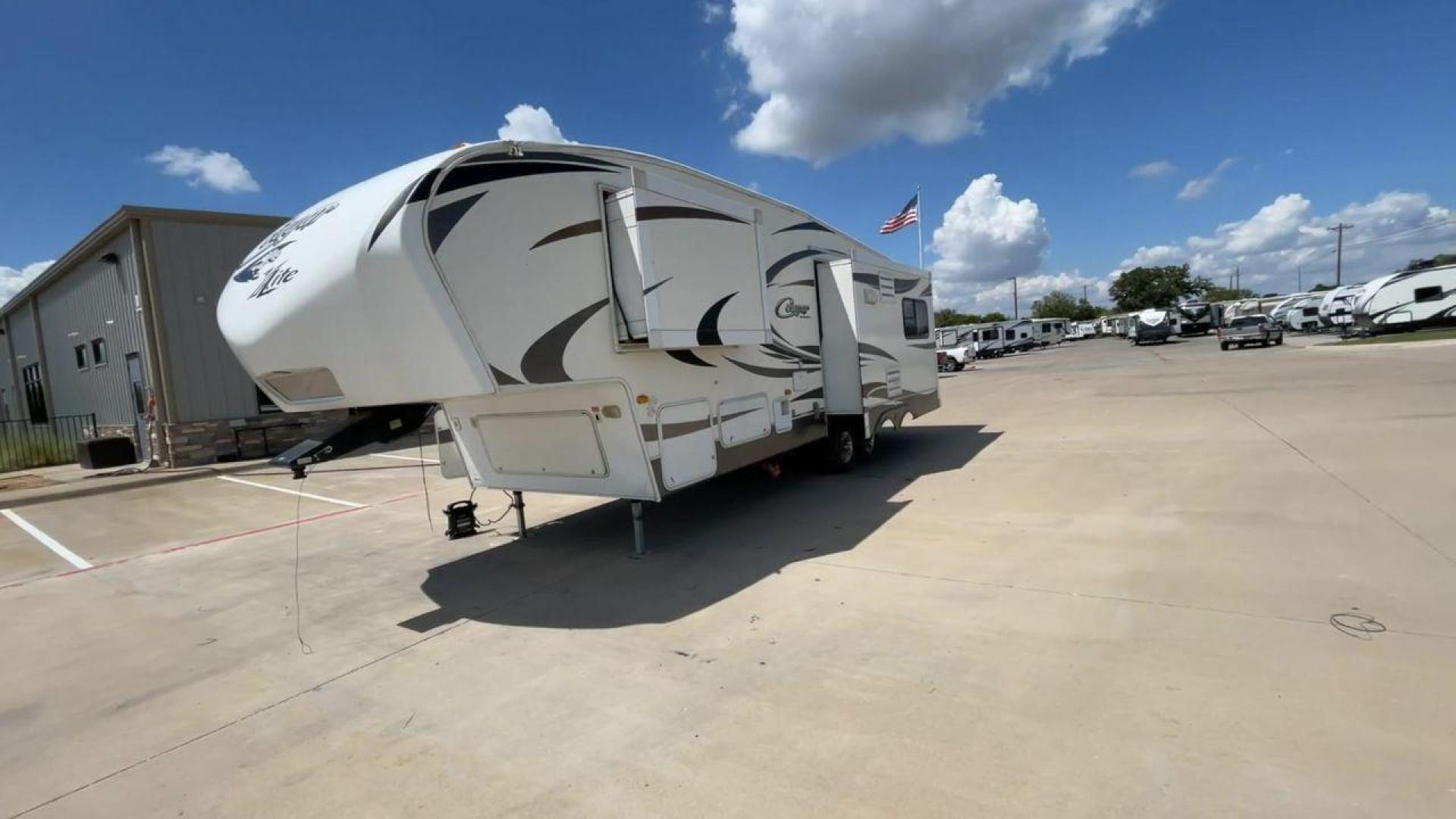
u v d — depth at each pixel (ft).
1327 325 105.19
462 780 8.93
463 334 13.21
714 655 11.96
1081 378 63.98
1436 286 76.64
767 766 8.64
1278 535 15.75
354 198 13.76
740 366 20.27
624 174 16.69
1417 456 22.00
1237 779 7.68
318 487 34.42
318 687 12.06
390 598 16.63
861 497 23.08
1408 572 13.09
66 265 56.13
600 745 9.45
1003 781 7.97
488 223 13.82
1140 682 9.87
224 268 45.55
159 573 20.44
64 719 11.51
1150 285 229.86
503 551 19.92
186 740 10.56
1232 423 31.19
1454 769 7.57
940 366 97.35
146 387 47.42
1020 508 20.07
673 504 24.14
